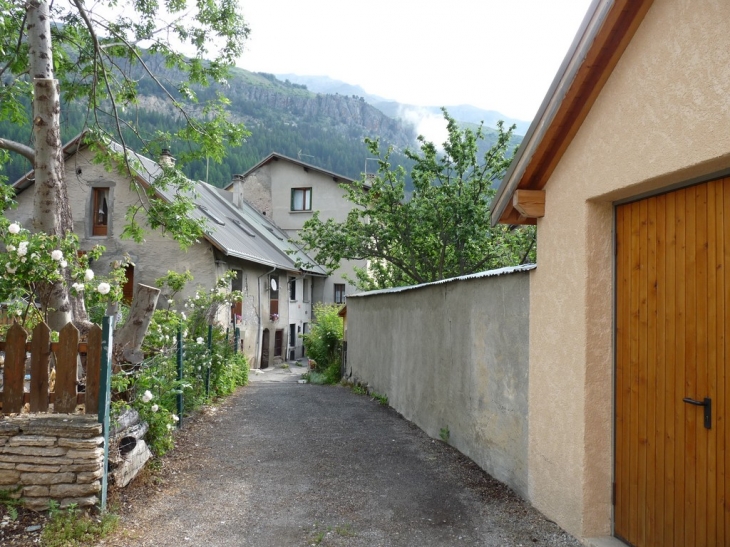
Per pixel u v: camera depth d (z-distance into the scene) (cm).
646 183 346
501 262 1681
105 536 394
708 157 292
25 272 500
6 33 943
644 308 370
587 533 397
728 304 301
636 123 349
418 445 701
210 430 768
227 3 1093
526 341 495
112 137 1063
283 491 513
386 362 1070
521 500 492
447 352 712
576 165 417
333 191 3288
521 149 454
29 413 436
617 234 402
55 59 1044
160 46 1085
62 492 411
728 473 297
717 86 287
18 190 1989
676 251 342
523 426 497
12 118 1045
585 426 398
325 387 1394
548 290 455
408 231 1700
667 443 344
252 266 2305
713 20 290
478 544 401
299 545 399
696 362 323
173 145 1180
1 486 413
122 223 1948
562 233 436
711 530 307
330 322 1920
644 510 364
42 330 436
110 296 615
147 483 509
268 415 902
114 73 1090
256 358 2362
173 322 766
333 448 681
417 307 858
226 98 1127
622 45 358
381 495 506
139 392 541
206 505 472
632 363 381
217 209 2498
